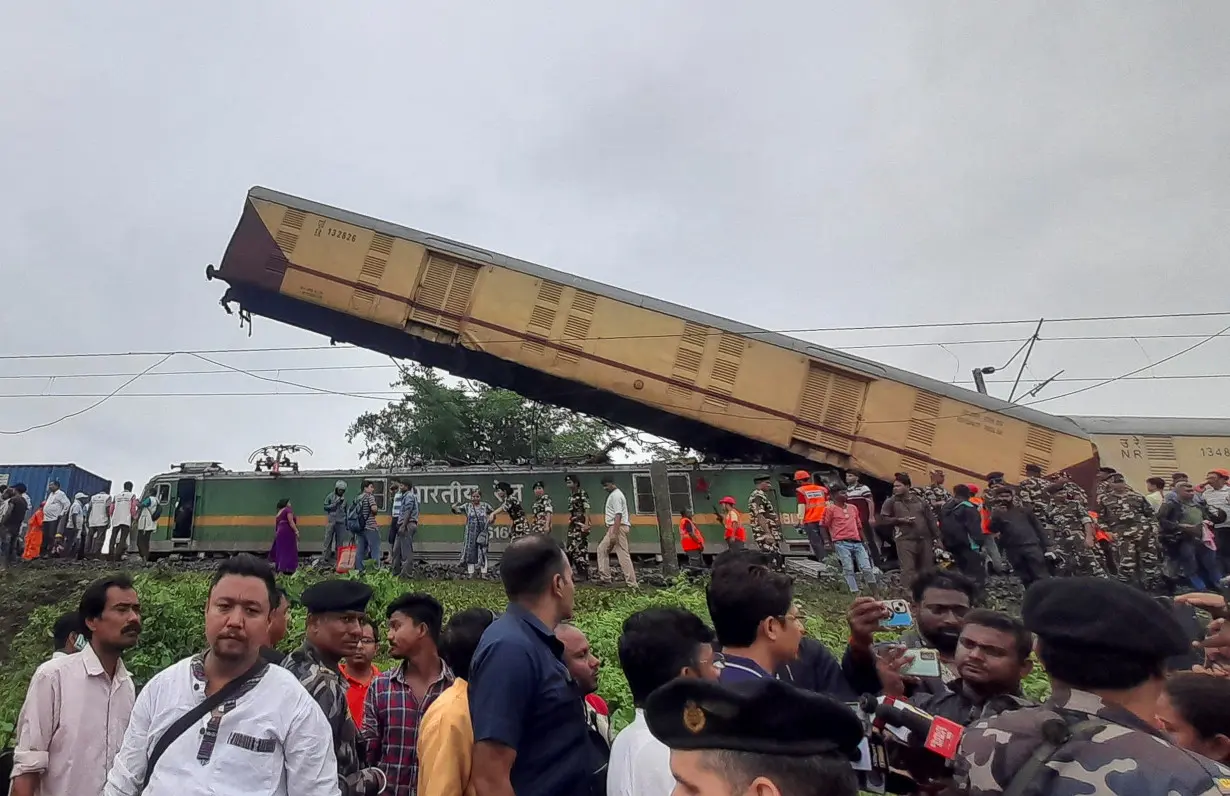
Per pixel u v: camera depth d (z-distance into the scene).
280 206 19.84
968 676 3.32
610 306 19.47
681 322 19.41
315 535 20.47
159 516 21.12
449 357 21.11
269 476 21.12
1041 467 17.88
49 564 19.67
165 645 8.74
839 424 18.72
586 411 21.70
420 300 19.47
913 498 14.21
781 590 3.14
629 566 15.84
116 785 2.97
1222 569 14.50
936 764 2.71
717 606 3.17
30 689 4.06
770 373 19.03
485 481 20.55
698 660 3.08
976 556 14.40
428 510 20.52
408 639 4.43
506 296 19.47
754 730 1.50
